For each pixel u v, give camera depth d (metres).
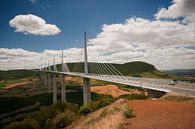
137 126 18.06
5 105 123.44
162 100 32.12
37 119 46.41
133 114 22.55
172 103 27.88
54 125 39.06
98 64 126.06
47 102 133.38
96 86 140.12
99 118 25.19
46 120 43.78
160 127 16.91
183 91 36.09
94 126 22.19
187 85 47.16
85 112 41.22
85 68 115.38
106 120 22.31
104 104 40.72
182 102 28.08
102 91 120.88
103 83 161.25
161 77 119.06
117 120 21.23
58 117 39.84
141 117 21.25
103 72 117.31
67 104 51.69
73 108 48.94
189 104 25.84
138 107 27.11
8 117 97.50
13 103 129.38
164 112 22.42
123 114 23.11
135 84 49.97
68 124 38.62
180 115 20.23
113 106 30.62
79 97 129.00
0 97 152.25
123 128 17.95
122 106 28.64
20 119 92.81
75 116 40.94
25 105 124.62
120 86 131.62
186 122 17.52
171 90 37.56
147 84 49.34
